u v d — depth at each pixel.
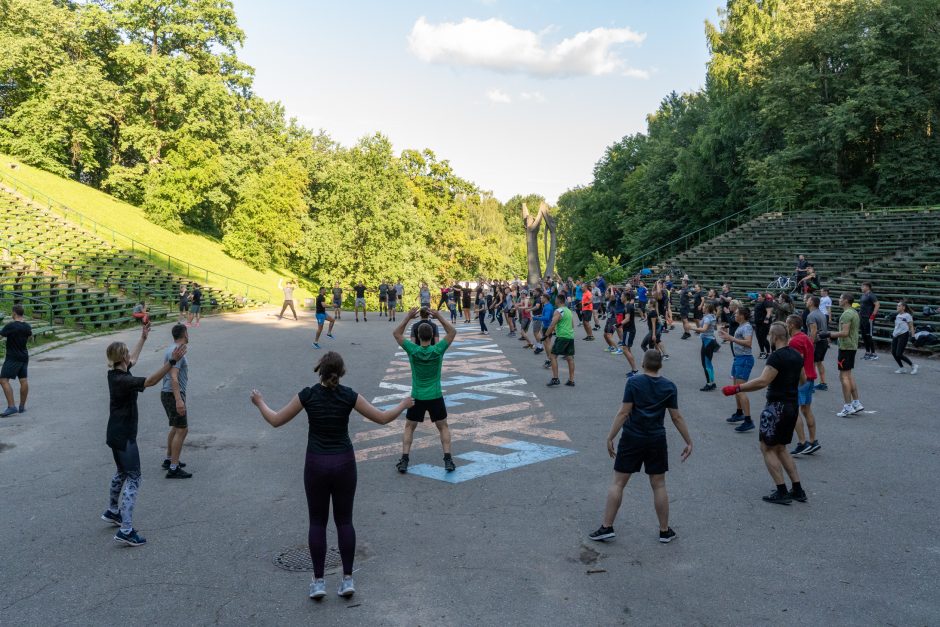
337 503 4.74
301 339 21.30
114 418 5.70
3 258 26.44
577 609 4.52
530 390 12.80
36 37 42.56
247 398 11.93
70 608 4.54
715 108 48.78
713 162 44.62
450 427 9.95
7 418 10.20
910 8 34.75
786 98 38.94
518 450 8.62
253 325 26.36
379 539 5.75
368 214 50.34
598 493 6.93
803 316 15.70
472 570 5.13
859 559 5.28
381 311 33.22
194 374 14.34
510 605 4.58
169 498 6.81
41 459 8.12
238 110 61.47
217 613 4.48
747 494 6.85
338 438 4.75
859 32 36.66
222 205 48.91
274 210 49.50
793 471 6.55
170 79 46.06
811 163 38.78
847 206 37.47
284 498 6.85
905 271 23.39
